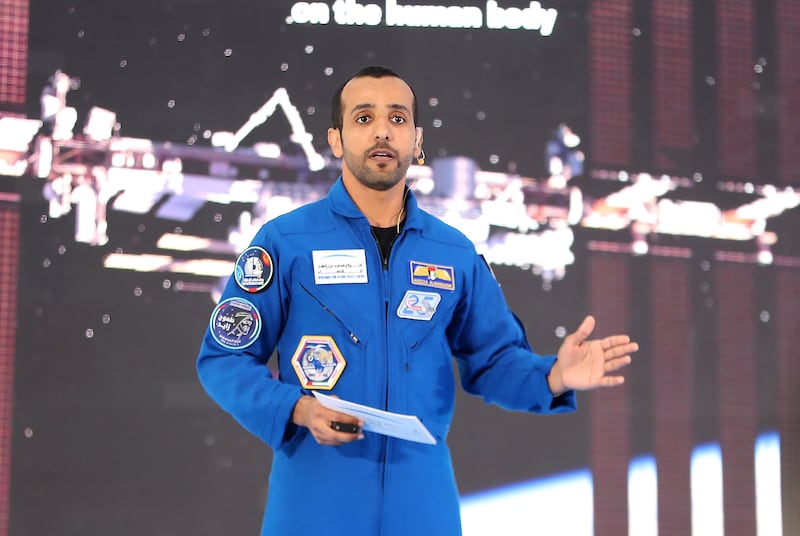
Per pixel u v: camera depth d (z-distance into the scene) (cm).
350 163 446
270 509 430
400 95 448
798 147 1036
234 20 941
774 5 1050
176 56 927
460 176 963
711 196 1011
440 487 430
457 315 473
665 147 1008
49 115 896
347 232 450
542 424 956
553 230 975
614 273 984
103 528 873
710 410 986
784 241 1021
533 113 984
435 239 463
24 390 871
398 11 972
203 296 911
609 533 955
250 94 936
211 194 920
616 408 969
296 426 422
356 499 416
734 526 977
